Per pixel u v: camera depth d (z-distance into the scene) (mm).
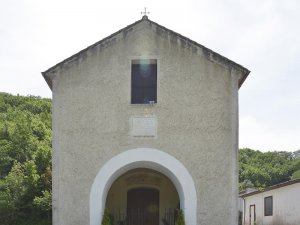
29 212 20656
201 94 12836
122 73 13008
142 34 13188
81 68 13070
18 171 22031
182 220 12062
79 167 12547
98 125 12758
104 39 13117
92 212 12281
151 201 17266
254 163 57844
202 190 12328
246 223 32531
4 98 49094
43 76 13148
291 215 23422
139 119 12727
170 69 12969
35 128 30422
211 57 12984
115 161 12531
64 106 12906
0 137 27672
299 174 48625
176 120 12695
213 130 12641
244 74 12961
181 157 12500
